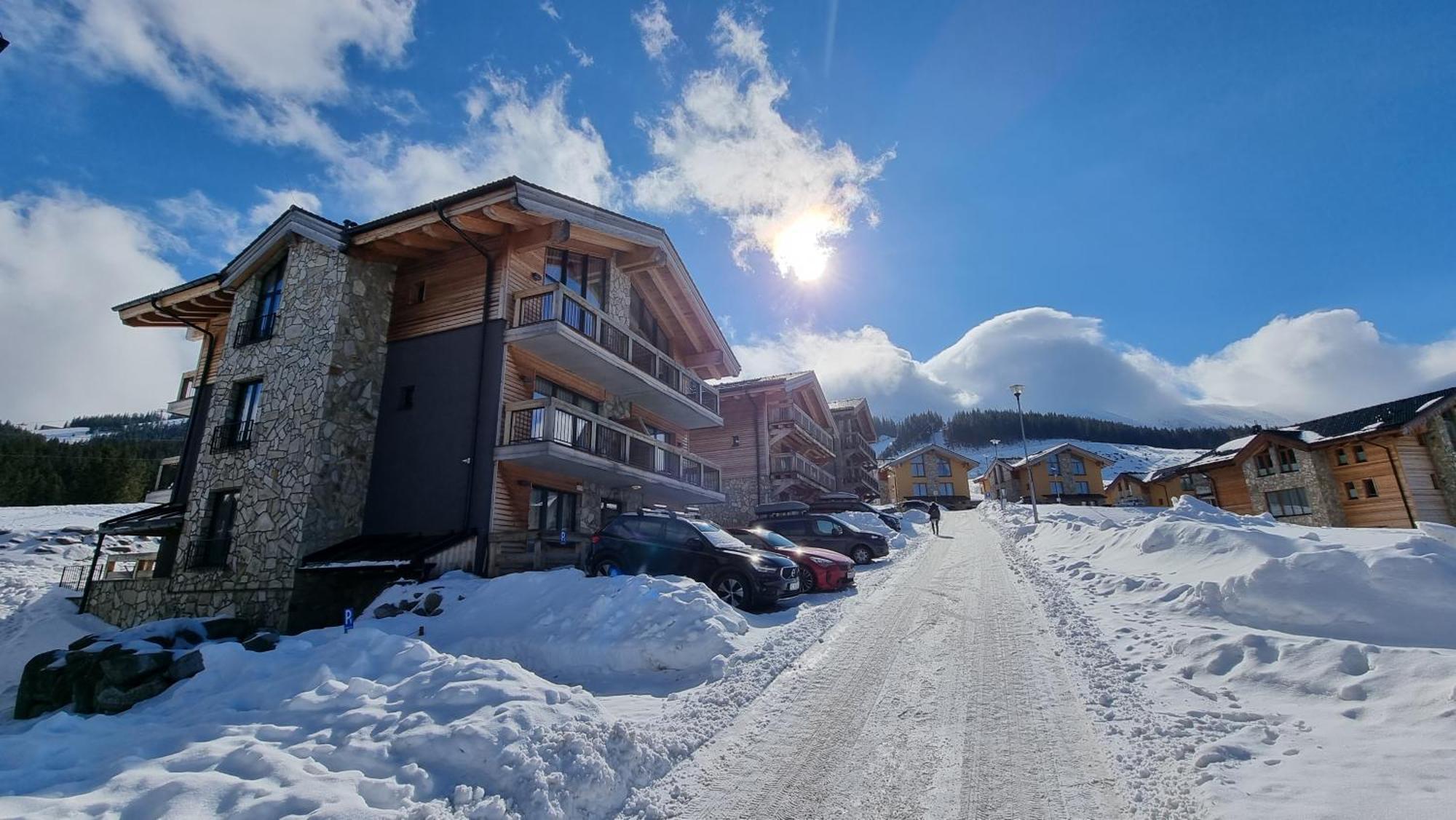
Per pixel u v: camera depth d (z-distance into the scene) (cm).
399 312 1572
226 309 1864
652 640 795
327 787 376
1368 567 712
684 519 1230
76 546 2302
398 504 1402
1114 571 1112
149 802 353
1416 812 322
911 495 6612
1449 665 484
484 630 919
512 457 1336
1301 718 478
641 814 405
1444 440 2642
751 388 3155
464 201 1370
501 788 400
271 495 1359
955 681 646
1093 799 397
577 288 1752
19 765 419
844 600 1162
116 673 674
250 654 694
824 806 405
